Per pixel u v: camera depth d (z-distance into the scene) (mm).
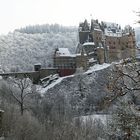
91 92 117438
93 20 166250
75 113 93000
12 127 45375
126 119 13531
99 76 125125
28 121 50250
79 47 157375
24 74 136375
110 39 157125
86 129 54531
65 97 113438
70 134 51031
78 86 123688
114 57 154750
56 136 50094
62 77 135125
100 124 56250
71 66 149250
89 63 147250
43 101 86812
